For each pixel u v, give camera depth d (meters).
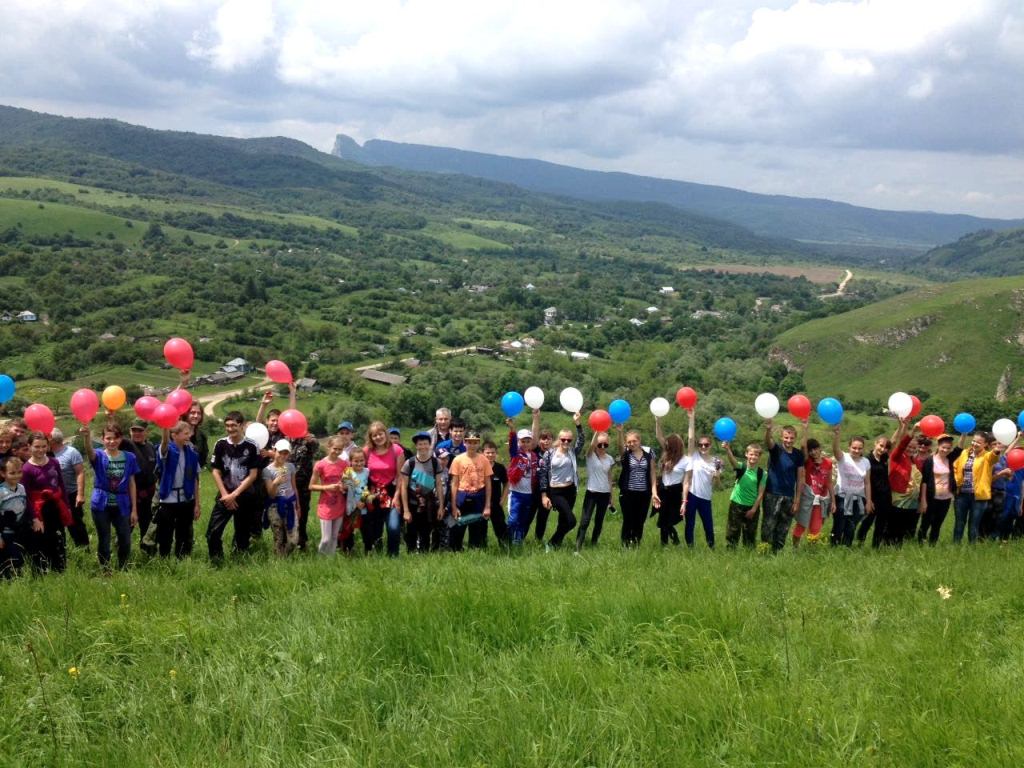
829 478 11.91
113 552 10.46
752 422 62.56
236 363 91.06
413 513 10.70
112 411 10.34
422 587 7.53
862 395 102.19
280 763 4.26
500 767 4.15
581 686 5.10
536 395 11.94
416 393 75.25
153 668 5.54
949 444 12.20
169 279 146.88
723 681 5.09
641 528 12.05
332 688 5.05
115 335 100.62
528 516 11.61
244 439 10.10
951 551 10.88
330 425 69.50
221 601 7.39
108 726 4.83
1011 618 7.09
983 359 103.75
